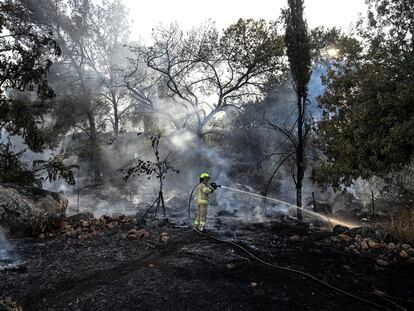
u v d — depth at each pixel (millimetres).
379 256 7105
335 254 7289
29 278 6012
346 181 10578
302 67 11070
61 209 10492
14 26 15539
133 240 8250
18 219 8852
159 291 5363
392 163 9148
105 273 6227
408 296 5359
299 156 11266
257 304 4977
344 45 11391
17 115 13641
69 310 4824
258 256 7172
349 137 9883
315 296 5270
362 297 5285
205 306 4910
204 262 6699
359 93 9734
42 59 25125
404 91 8117
